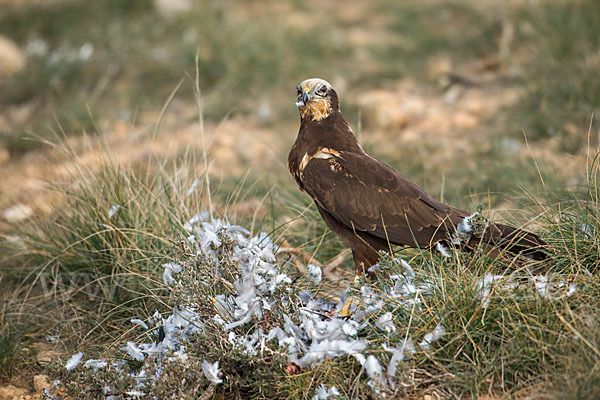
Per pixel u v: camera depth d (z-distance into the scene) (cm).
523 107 1589
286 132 1686
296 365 739
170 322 805
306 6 2494
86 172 1134
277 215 1162
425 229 846
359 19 2372
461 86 1789
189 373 726
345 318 800
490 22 2006
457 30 2095
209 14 2184
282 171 1416
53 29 2164
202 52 1988
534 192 1108
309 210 1111
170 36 2133
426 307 768
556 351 706
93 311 966
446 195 1220
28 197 1373
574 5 1800
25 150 1681
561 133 1434
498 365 719
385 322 738
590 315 721
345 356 750
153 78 1984
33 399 809
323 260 1052
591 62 1591
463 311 752
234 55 1983
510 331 726
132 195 1034
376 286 859
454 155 1433
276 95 1889
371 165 871
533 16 1864
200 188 1071
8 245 1107
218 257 807
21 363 866
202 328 773
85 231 1031
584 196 1003
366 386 710
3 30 2169
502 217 987
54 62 1962
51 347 912
